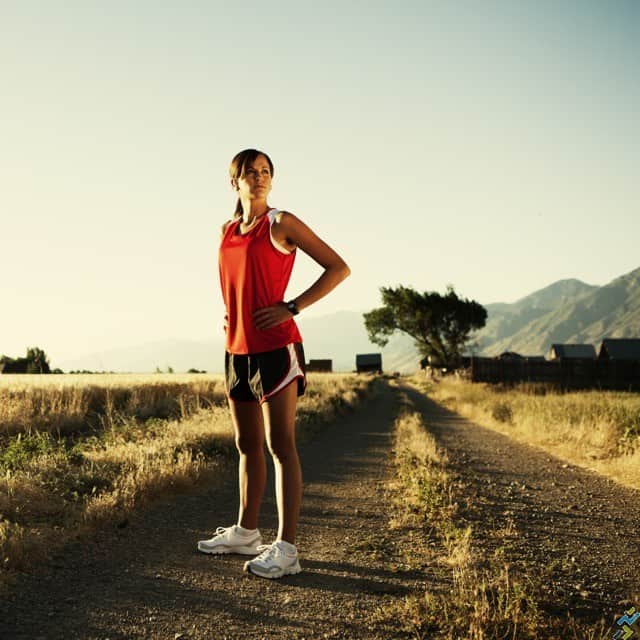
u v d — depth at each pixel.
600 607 3.06
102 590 3.11
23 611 2.79
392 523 4.79
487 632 2.63
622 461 8.39
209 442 8.23
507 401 19.45
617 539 4.59
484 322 68.94
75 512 4.39
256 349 3.36
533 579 3.43
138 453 6.75
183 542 4.09
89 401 14.78
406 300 67.75
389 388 49.47
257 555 3.83
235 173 3.40
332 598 3.08
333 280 3.31
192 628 2.68
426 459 8.40
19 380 19.31
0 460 6.23
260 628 2.70
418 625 2.72
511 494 6.43
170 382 19.98
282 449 3.43
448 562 3.75
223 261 3.46
